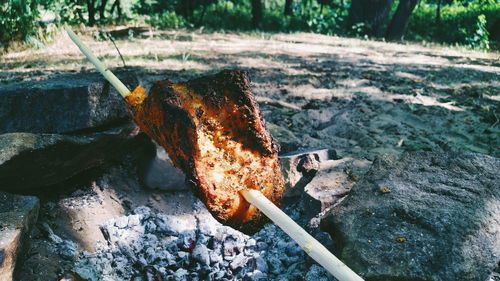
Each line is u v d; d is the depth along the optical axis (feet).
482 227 2.13
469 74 6.81
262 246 2.74
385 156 2.66
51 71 5.48
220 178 2.06
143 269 2.59
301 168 3.00
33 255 2.37
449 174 2.48
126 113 3.09
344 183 2.77
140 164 3.19
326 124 4.34
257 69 6.54
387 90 5.57
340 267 1.63
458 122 4.44
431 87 5.83
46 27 7.82
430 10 16.93
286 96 5.20
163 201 3.12
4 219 2.15
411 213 2.21
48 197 2.80
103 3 11.40
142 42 8.55
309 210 2.67
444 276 1.96
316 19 14.24
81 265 2.48
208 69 6.24
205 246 2.74
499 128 4.31
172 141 2.04
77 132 2.87
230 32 11.76
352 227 2.21
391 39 13.12
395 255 2.04
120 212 2.97
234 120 2.19
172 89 2.08
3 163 2.39
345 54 8.63
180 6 15.74
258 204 1.97
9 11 7.18
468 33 12.84
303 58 7.80
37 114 2.83
